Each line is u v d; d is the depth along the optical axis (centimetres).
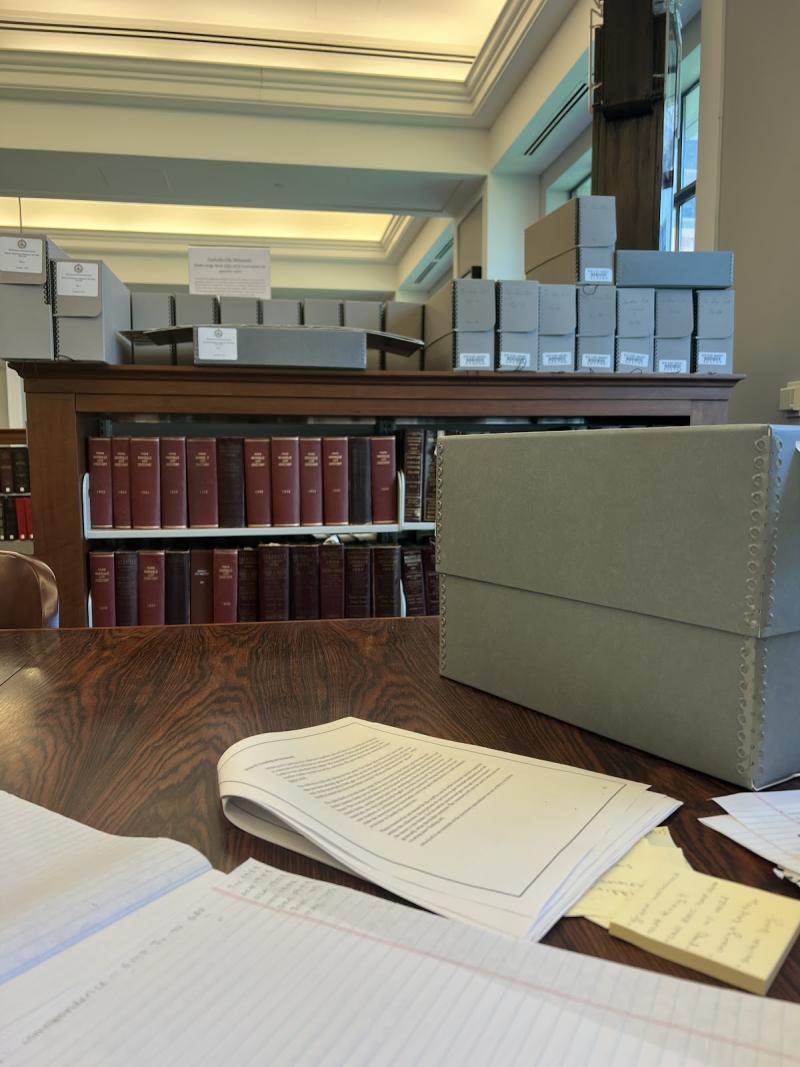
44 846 35
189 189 443
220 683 66
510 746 50
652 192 216
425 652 76
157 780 45
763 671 41
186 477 181
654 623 47
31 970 25
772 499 39
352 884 33
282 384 173
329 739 50
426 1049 22
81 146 381
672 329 189
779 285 218
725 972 26
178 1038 22
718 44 223
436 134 414
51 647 79
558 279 193
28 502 367
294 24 374
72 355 160
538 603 56
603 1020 23
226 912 29
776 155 215
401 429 218
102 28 364
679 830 38
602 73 216
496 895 31
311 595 188
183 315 185
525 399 183
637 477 47
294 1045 22
